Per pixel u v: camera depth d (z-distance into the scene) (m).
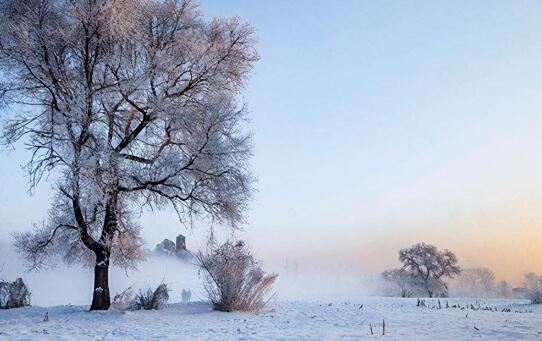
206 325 11.30
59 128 14.23
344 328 10.41
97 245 15.79
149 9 16.66
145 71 15.66
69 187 14.40
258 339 8.30
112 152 14.67
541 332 9.34
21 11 14.57
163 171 15.80
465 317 13.57
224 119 16.31
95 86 15.61
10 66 14.42
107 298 15.73
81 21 14.51
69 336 8.87
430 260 62.38
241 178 16.95
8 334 9.29
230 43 17.53
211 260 16.30
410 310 16.75
